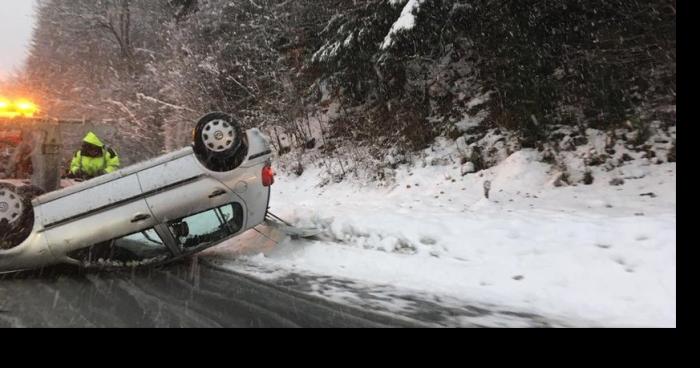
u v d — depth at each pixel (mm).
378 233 7434
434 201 9773
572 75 11109
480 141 11648
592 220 6809
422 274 6199
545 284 5578
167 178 6168
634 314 4797
